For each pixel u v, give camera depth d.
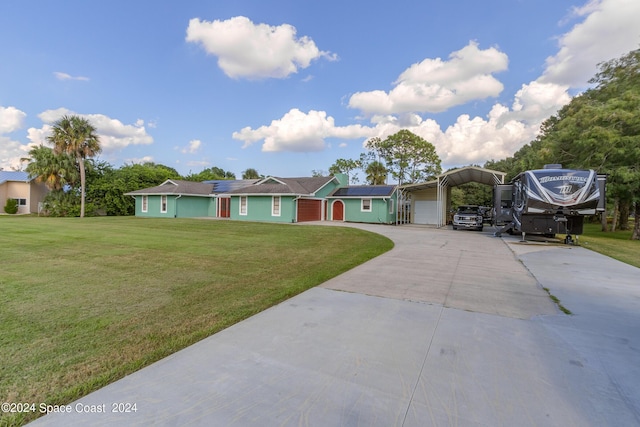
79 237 11.56
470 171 19.50
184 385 2.36
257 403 2.15
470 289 5.23
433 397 2.24
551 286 5.48
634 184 14.80
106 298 4.57
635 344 3.17
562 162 19.30
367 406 2.12
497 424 1.95
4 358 2.76
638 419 2.02
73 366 2.64
